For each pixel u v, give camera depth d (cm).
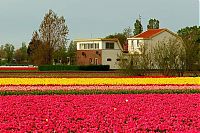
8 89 6191
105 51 18312
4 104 4484
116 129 3027
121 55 11319
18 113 3894
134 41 17875
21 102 4656
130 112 3897
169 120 3494
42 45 17900
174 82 7519
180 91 5972
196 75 10762
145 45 12494
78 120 3547
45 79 7938
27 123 3350
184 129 3109
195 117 3638
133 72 10956
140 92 5875
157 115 3769
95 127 3172
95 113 3869
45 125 3186
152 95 5391
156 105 4428
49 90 6028
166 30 17538
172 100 4875
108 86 6756
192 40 11831
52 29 18038
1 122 3469
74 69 15125
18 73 11350
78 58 19375
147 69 11125
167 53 10981
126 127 3145
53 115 3753
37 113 3869
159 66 11031
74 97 5128
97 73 11706
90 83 7256
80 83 7244
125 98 5041
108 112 3938
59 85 6919
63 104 4491
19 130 3100
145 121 3425
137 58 11025
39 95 5438
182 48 11081
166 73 11019
